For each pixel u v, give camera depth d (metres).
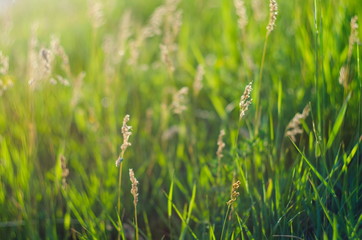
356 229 1.68
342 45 2.16
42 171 2.66
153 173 2.61
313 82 2.25
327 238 1.67
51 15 4.88
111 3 4.13
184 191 2.24
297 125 2.09
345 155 1.79
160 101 3.12
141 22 4.36
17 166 2.41
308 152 2.12
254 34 2.96
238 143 2.31
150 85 3.28
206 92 3.11
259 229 1.87
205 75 3.11
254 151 2.11
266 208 1.88
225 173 2.16
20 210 2.26
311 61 2.29
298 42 2.38
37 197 2.40
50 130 2.73
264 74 2.51
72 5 4.77
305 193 1.80
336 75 2.09
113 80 3.02
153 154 2.62
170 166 2.52
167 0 2.99
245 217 1.91
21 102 2.79
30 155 2.38
